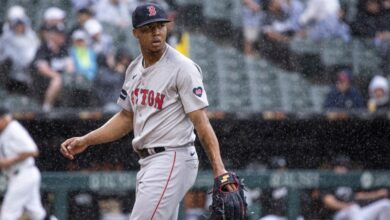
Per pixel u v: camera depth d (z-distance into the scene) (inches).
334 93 1846.7
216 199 716.7
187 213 1492.4
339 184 1509.6
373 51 2087.8
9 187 1462.8
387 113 1740.9
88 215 1552.7
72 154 823.7
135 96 774.5
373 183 1528.1
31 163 1457.9
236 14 2070.6
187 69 746.8
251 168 1722.4
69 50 1760.6
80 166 1664.6
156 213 751.1
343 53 2063.2
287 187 1485.0
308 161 1742.1
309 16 2084.2
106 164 1659.7
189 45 2000.5
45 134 1654.8
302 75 2022.6
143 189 756.0
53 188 1449.3
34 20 1931.6
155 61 762.8
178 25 2038.6
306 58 2038.6
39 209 1459.2
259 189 1505.9
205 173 1466.5
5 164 1446.9
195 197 1497.3
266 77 1973.4
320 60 2042.3
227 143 1715.1
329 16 2085.4
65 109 1697.8
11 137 1440.7
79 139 818.8
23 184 1445.6
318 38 2074.3
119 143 1652.3
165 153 759.7
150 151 765.9
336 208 1562.5
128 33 1902.1
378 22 2118.6
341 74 1843.0
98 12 1915.6
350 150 1752.0
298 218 1489.9
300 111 1724.9
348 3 2126.0
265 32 2052.2
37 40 1796.3
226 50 2015.3
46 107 1731.1
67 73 1743.4
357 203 1571.1
